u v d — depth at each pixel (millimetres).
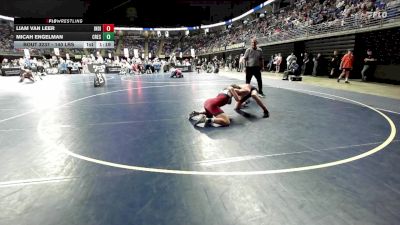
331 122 6320
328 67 20828
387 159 3988
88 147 4645
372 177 3387
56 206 2760
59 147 4641
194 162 3932
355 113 7328
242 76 23984
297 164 3826
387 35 15820
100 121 6672
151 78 22641
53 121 6691
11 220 2523
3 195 2986
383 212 2625
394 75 15148
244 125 6113
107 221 2498
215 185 3209
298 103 8961
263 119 6688
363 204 2766
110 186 3191
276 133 5430
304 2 30672
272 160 3982
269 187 3148
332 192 3016
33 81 19281
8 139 5113
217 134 5402
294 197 2920
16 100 10250
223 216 2580
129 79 21484
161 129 5848
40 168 3727
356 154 4199
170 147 4617
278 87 13641
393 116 6938
